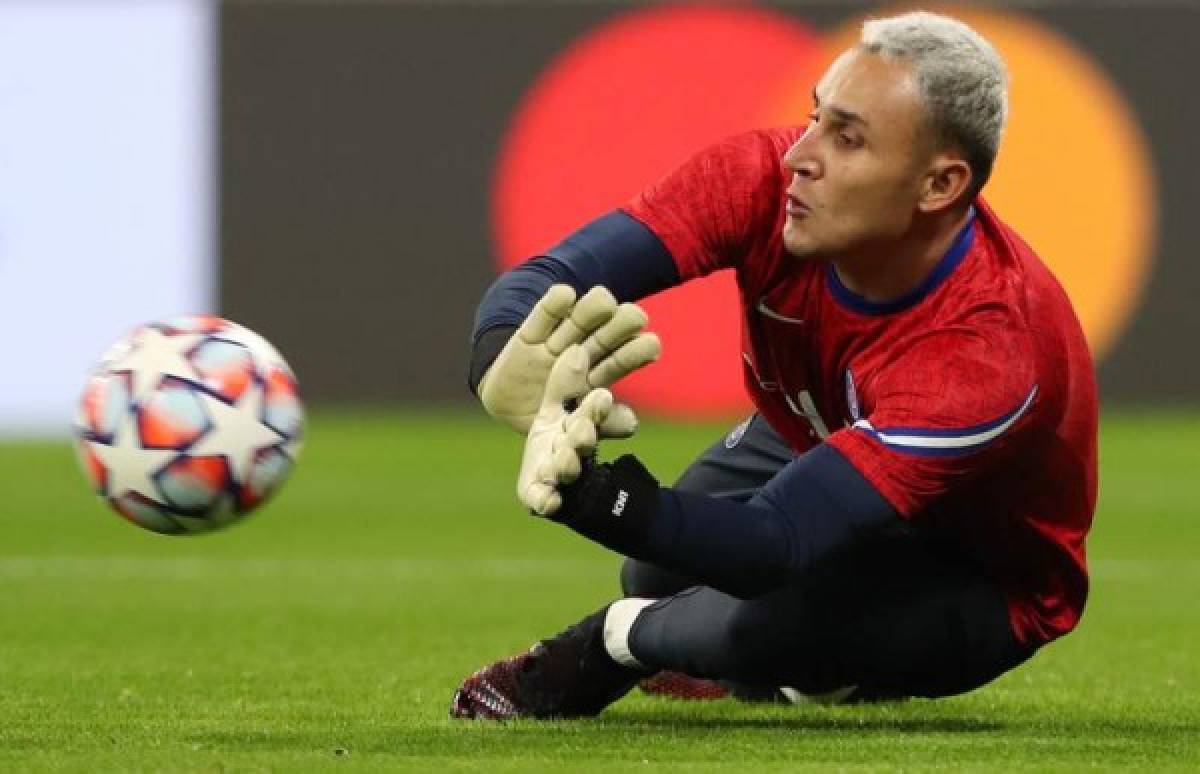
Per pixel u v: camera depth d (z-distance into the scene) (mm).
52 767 14961
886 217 15242
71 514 45250
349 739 16719
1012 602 17109
